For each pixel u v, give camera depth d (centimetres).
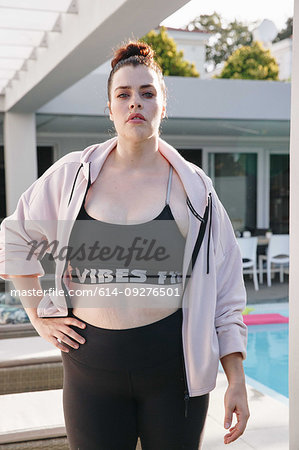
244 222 905
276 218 920
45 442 251
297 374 156
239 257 154
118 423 142
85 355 141
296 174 154
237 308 149
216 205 150
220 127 866
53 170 152
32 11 398
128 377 138
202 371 140
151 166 146
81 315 143
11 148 731
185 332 140
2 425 258
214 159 877
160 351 139
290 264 159
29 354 347
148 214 140
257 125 880
